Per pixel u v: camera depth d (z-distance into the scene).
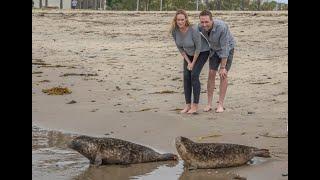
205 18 10.23
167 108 11.67
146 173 7.61
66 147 8.97
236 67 16.50
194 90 10.83
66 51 22.31
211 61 10.84
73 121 10.91
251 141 8.74
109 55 20.95
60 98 13.31
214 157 7.69
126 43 23.88
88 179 7.34
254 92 12.94
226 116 10.59
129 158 8.07
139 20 30.17
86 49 22.69
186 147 7.71
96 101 12.86
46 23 30.72
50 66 18.55
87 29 28.58
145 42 23.92
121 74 16.78
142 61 19.23
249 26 24.50
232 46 10.77
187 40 10.38
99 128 10.28
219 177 7.32
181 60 19.30
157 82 15.21
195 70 10.65
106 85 14.94
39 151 8.70
